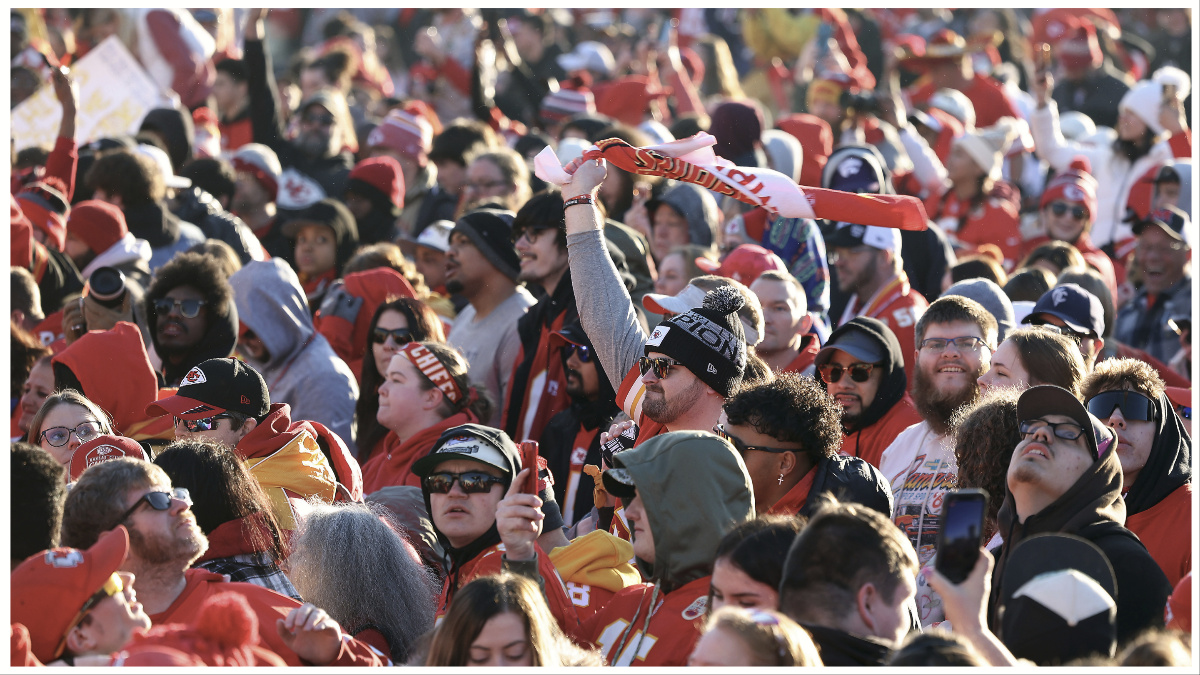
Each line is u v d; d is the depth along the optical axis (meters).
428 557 15.85
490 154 29.75
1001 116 44.69
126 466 12.37
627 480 12.45
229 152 42.78
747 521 11.45
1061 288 18.72
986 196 33.53
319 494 16.03
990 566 9.86
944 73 45.41
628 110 40.44
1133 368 14.41
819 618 9.97
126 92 36.09
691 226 27.16
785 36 54.12
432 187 34.28
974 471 13.71
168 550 12.12
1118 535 11.99
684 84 46.50
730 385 14.95
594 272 16.48
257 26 37.06
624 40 52.69
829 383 17.64
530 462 12.35
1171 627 11.35
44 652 10.98
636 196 29.69
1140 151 34.50
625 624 12.16
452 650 10.73
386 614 13.08
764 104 54.25
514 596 10.87
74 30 44.19
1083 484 12.20
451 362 19.23
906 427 17.25
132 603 11.39
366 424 21.41
